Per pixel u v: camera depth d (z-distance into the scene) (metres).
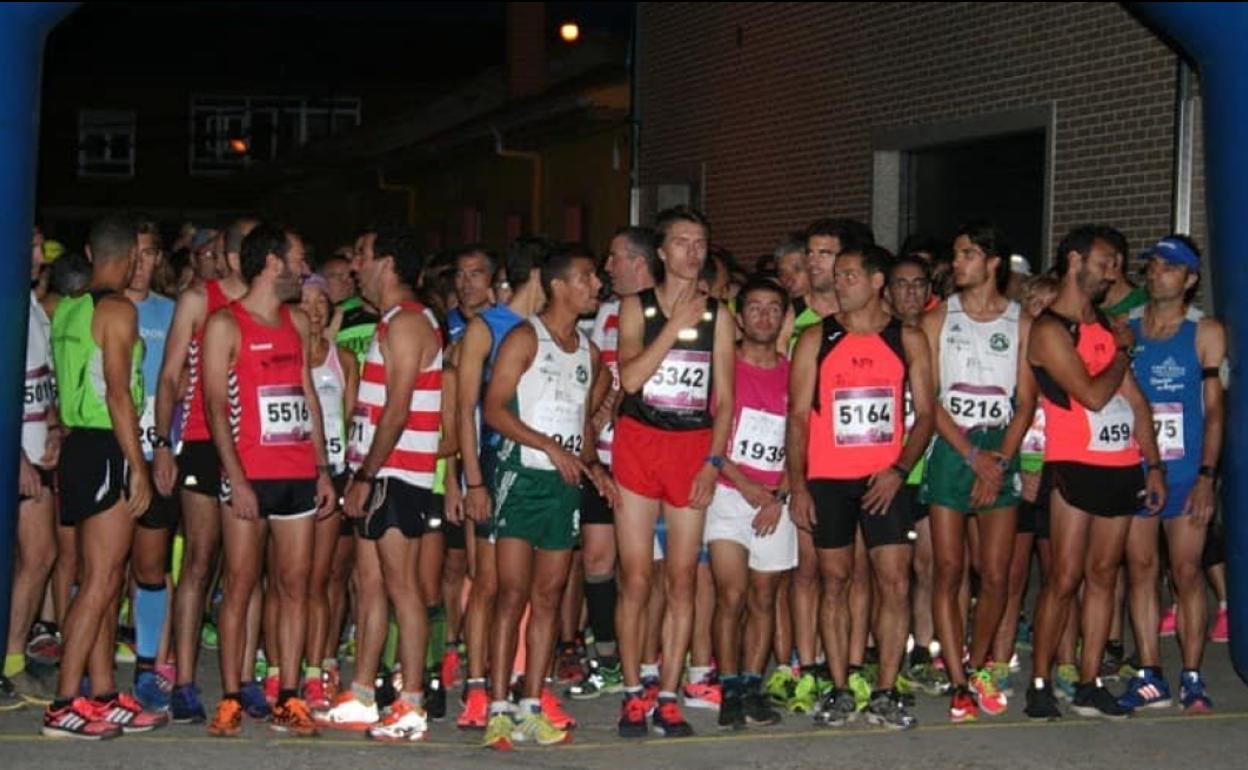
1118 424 10.75
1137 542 11.25
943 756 10.08
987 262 10.91
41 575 11.24
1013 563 11.57
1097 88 18.53
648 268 10.35
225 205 71.94
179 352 10.39
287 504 10.17
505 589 10.14
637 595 10.42
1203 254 17.03
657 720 10.55
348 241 52.25
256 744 10.07
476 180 39.56
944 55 21.22
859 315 10.61
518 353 10.12
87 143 71.19
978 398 10.84
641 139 29.72
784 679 11.58
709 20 27.33
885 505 10.50
